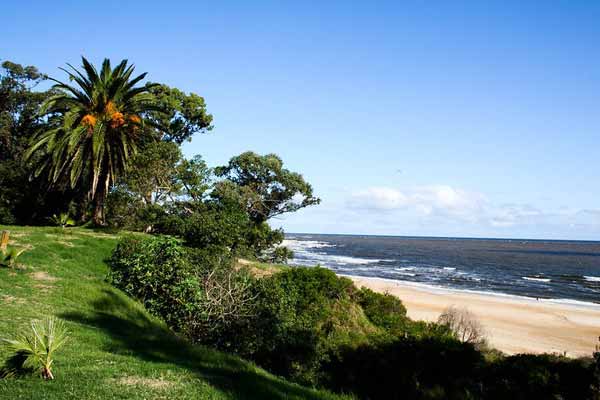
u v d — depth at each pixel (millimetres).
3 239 14375
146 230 29578
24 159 27391
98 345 8875
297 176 38188
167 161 29672
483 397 9703
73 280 14180
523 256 117000
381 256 103625
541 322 29938
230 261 16031
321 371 11859
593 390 9078
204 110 42094
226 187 32406
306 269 18125
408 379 10547
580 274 68500
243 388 7250
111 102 27484
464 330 17875
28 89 39031
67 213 29375
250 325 13203
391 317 17359
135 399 6168
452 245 199500
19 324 9000
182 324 13633
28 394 5789
